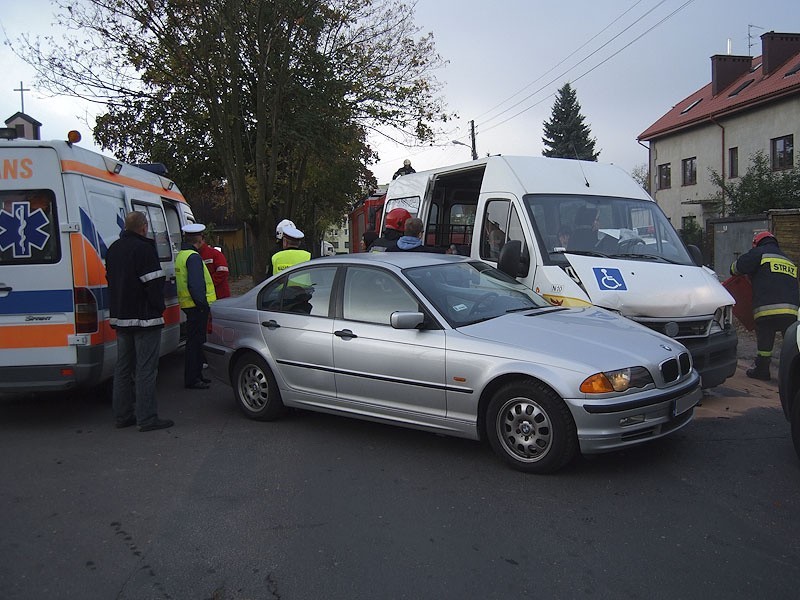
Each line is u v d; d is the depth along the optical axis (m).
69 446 5.75
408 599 3.23
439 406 5.11
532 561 3.58
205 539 3.92
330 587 3.35
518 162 7.55
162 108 18.33
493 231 7.43
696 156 34.38
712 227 16.78
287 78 17.53
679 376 4.92
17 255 6.12
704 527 3.95
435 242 9.81
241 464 5.19
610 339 4.90
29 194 6.13
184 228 7.98
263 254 18.39
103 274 6.47
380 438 5.77
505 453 4.88
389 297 5.53
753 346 10.32
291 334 6.00
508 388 4.79
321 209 35.59
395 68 18.45
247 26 16.09
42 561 3.70
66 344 6.14
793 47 31.45
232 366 6.55
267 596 3.29
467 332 5.06
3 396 7.70
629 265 6.51
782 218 14.32
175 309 8.66
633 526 3.97
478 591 3.29
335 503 4.40
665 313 6.08
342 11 17.45
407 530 3.98
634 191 7.75
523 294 5.97
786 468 4.91
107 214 6.85
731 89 34.09
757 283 7.96
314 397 5.90
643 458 5.13
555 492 4.49
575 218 7.09
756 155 27.16
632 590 3.27
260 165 17.69
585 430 4.51
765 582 3.33
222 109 17.27
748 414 6.38
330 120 18.33
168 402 7.28
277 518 4.18
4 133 6.25
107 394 7.58
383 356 5.35
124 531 4.05
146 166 9.29
